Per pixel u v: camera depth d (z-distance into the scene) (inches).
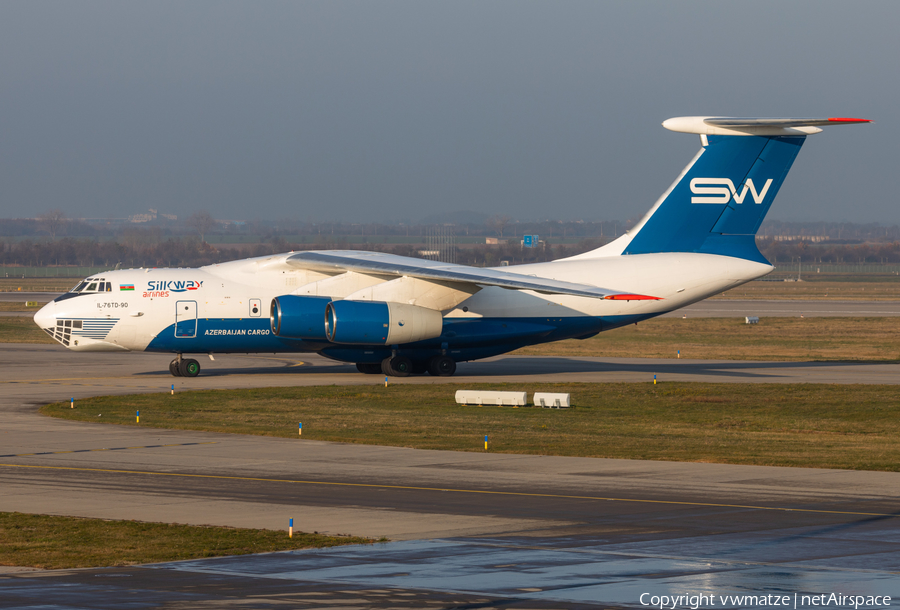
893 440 3585.1
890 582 1739.7
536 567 1847.9
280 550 1989.4
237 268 5713.6
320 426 3828.7
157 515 2317.9
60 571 1834.4
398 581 1754.4
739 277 5812.0
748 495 2539.4
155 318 5482.3
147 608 1581.0
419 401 4630.9
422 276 5147.6
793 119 5467.5
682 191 5802.2
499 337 5733.3
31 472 2851.9
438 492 2581.2
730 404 4586.6
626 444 3440.0
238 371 6063.0
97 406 4345.5
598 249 5890.8
